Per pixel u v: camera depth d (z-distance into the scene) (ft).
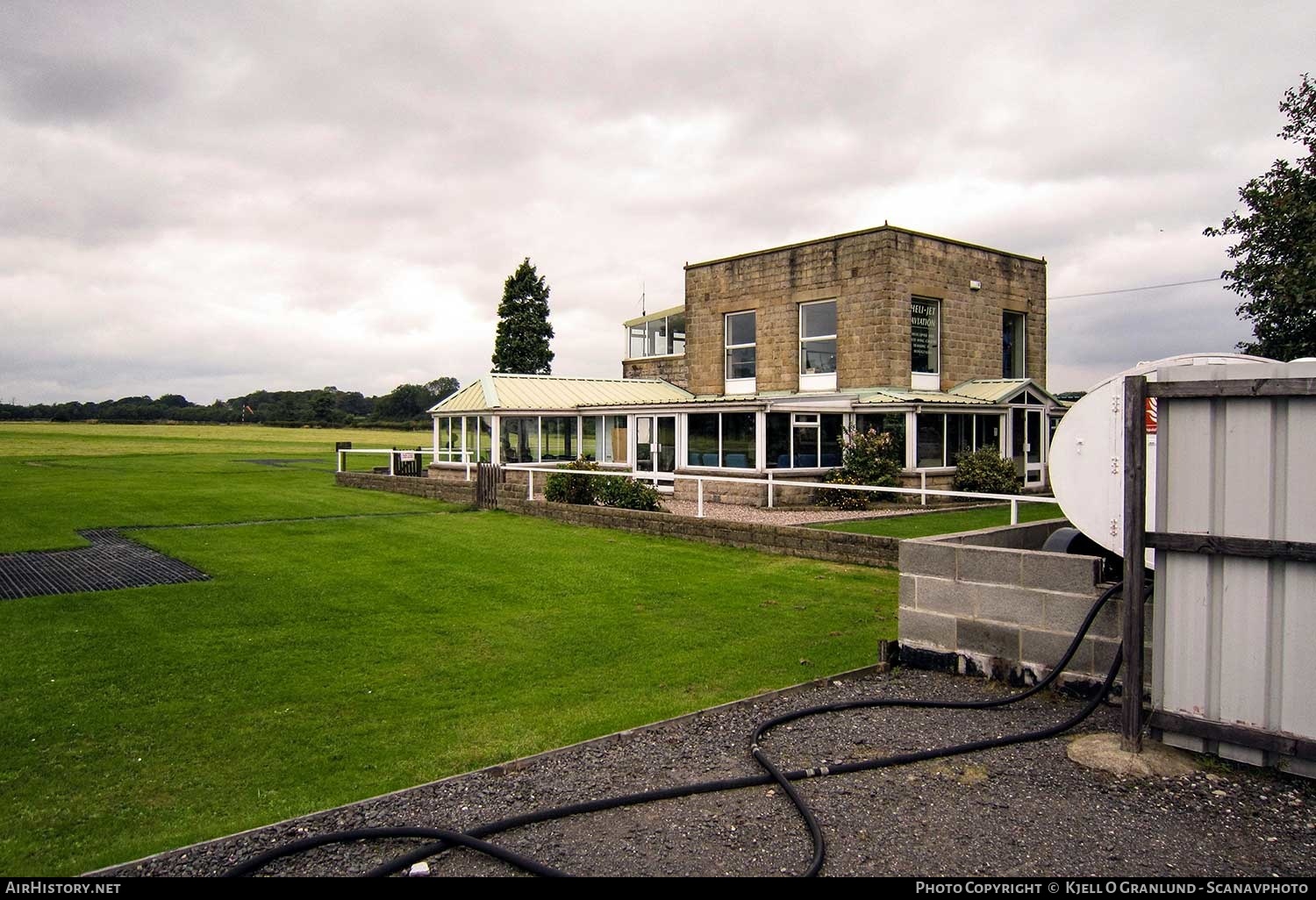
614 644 26.32
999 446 81.00
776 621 29.22
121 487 86.79
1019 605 20.47
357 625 28.89
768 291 84.79
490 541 48.37
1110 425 20.07
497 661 24.53
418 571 38.86
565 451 90.63
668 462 78.54
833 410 70.85
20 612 30.45
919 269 77.00
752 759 16.24
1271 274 44.98
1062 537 23.75
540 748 17.71
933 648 22.17
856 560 40.09
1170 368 15.40
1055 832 13.06
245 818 14.43
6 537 50.11
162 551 44.78
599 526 54.65
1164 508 15.60
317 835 13.02
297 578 37.14
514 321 151.74
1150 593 18.10
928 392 77.61
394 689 21.97
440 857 12.51
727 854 12.48
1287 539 14.37
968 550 21.38
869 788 14.83
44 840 13.67
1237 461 14.80
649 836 13.08
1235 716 15.02
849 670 22.45
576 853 12.55
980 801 14.20
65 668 23.67
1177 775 14.92
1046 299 90.48
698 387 92.48
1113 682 18.63
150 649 25.72
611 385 98.22
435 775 16.37
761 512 62.44
